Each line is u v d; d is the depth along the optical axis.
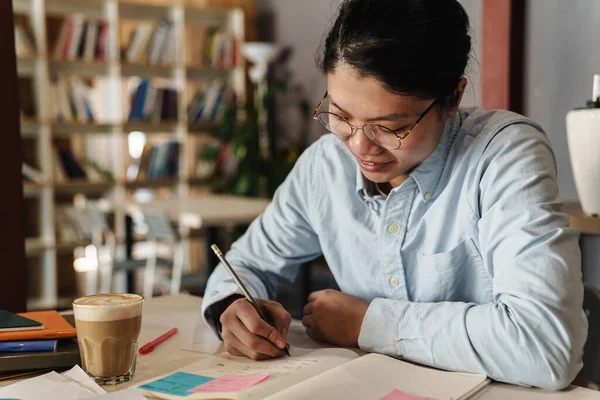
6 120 1.61
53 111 4.64
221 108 5.38
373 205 1.24
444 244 1.17
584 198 1.59
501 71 2.63
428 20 0.96
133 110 4.96
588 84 2.38
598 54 2.34
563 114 2.49
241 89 5.48
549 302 0.93
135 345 0.98
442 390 0.88
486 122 1.16
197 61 5.37
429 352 0.99
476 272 1.15
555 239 0.97
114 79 4.90
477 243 1.13
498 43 2.64
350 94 0.98
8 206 1.63
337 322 1.13
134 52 4.97
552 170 1.07
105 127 4.99
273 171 5.20
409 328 1.03
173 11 5.24
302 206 1.37
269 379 0.93
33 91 4.68
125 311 0.94
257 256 1.40
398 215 1.19
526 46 2.61
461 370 0.97
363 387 0.88
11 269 1.65
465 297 1.18
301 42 5.31
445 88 0.99
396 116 0.97
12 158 1.63
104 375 0.95
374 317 1.08
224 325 1.09
